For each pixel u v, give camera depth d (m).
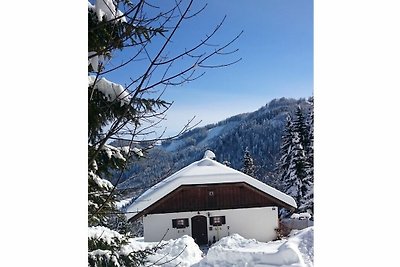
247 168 25.69
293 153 24.44
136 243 8.78
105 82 7.12
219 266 18.62
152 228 25.47
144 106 6.19
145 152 6.86
